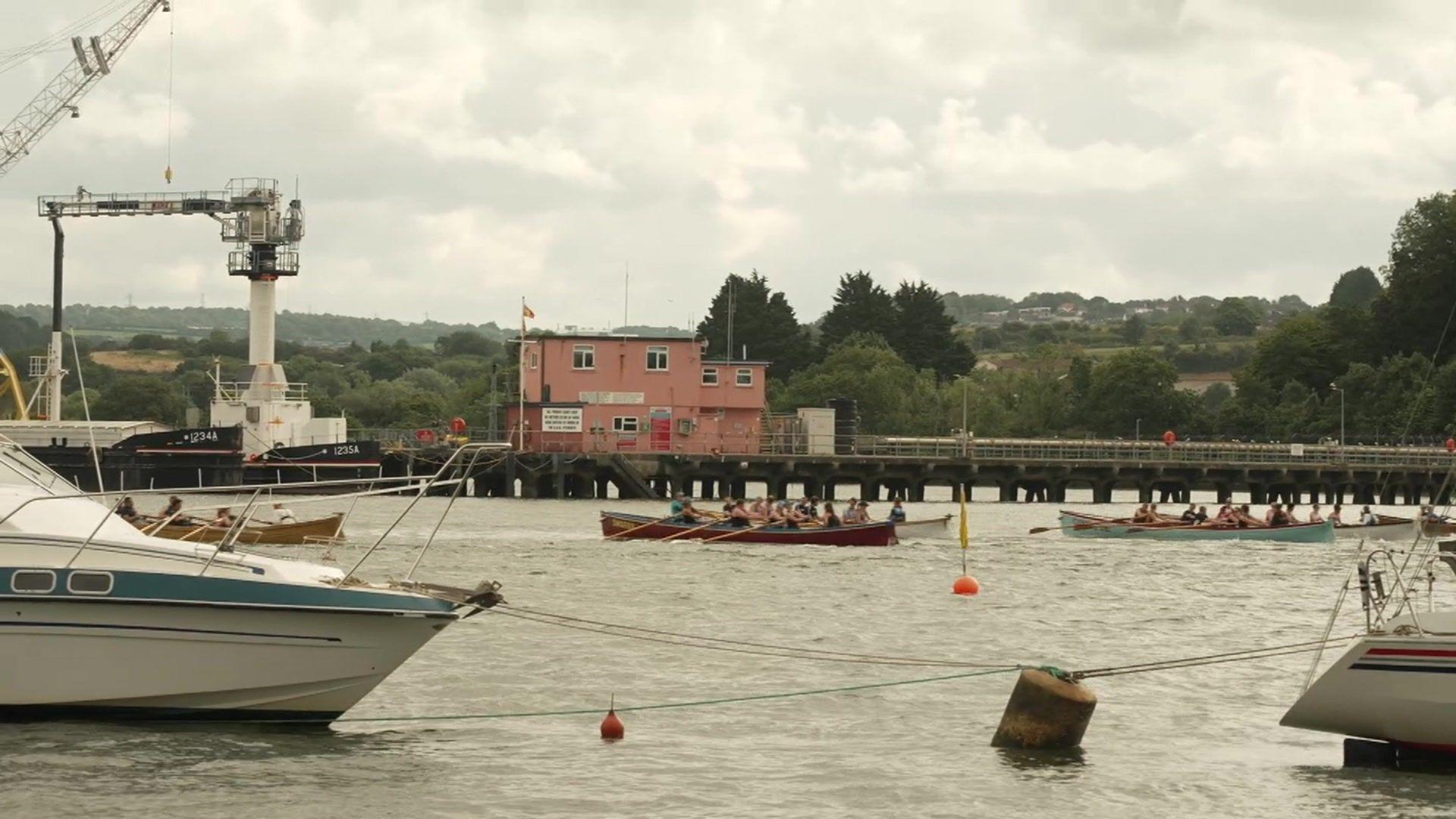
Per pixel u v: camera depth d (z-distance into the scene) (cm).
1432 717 2994
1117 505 14025
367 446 11606
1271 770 3189
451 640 4494
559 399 13150
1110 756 3303
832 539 8106
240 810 2791
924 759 3262
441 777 3052
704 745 3362
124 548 3088
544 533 8588
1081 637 4994
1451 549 3388
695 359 13238
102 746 3073
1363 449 15650
